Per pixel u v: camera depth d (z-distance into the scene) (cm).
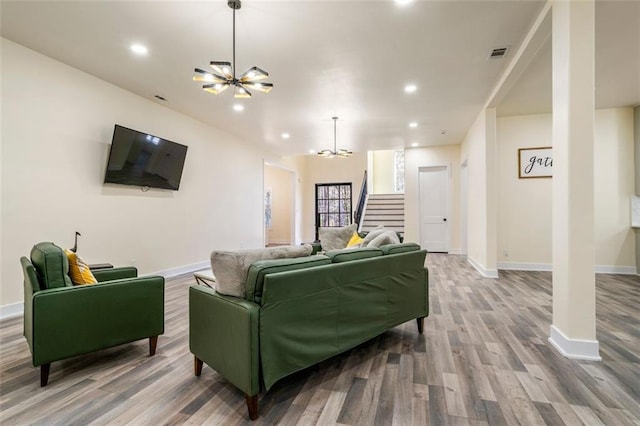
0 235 305
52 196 346
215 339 184
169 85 410
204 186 580
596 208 530
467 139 652
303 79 387
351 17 266
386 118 549
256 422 157
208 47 316
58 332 195
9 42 309
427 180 792
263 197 788
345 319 211
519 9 256
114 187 414
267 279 161
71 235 364
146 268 462
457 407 169
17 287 317
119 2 249
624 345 245
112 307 218
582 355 222
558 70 238
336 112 514
